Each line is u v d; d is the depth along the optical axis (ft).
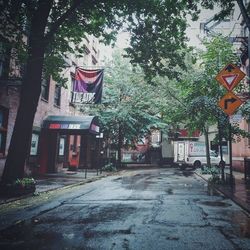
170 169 112.37
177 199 35.83
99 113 100.42
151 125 111.75
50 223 22.94
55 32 43.37
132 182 58.23
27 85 39.96
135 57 52.24
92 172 82.12
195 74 64.95
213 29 99.71
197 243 17.92
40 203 32.73
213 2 37.50
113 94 102.63
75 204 31.94
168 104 90.12
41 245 17.43
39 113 66.59
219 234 20.03
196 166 112.88
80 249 16.67
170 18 48.80
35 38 39.17
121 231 20.53
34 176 63.57
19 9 35.12
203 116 63.57
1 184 36.94
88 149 102.53
